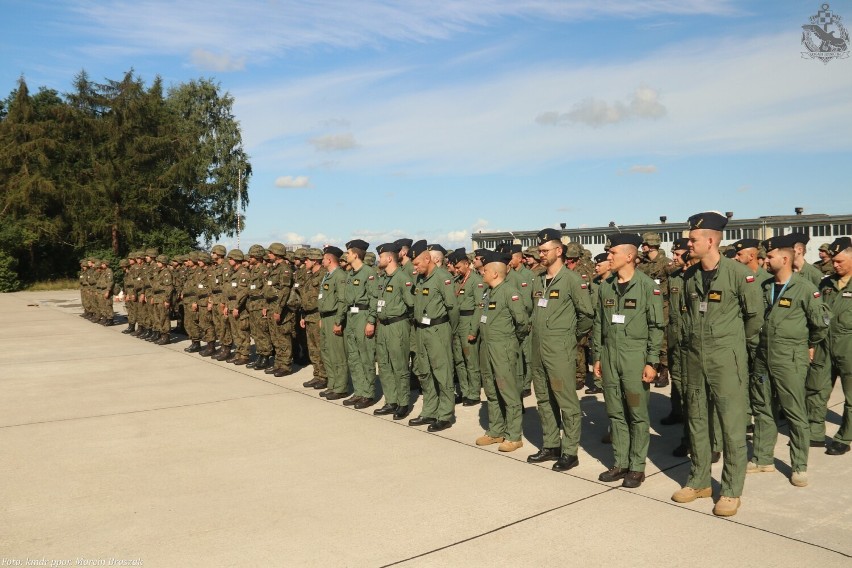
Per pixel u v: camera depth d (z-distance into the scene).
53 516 4.75
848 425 5.82
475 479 5.38
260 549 4.12
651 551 3.95
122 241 43.78
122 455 6.26
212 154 54.28
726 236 21.66
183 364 11.78
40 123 42.47
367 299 8.22
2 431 7.21
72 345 14.32
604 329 5.28
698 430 4.78
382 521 4.52
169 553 4.09
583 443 6.46
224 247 12.66
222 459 6.08
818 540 4.05
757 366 5.40
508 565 3.81
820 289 6.15
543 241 5.60
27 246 40.75
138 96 45.25
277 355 10.56
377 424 7.37
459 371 8.62
